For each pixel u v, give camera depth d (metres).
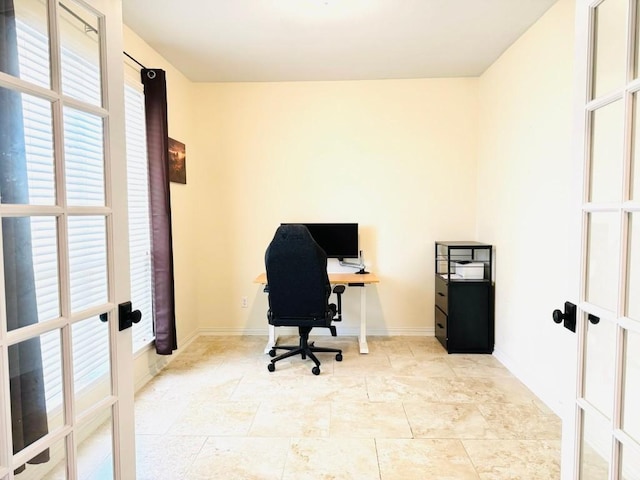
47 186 1.12
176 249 3.46
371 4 2.40
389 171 3.87
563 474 1.32
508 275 3.13
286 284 2.97
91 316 1.24
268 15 2.52
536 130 2.67
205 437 2.17
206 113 3.89
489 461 1.93
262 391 2.74
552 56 2.46
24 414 1.07
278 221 3.94
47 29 1.12
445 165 3.84
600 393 1.20
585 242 1.24
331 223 3.84
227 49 3.06
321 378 2.95
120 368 1.36
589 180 1.23
